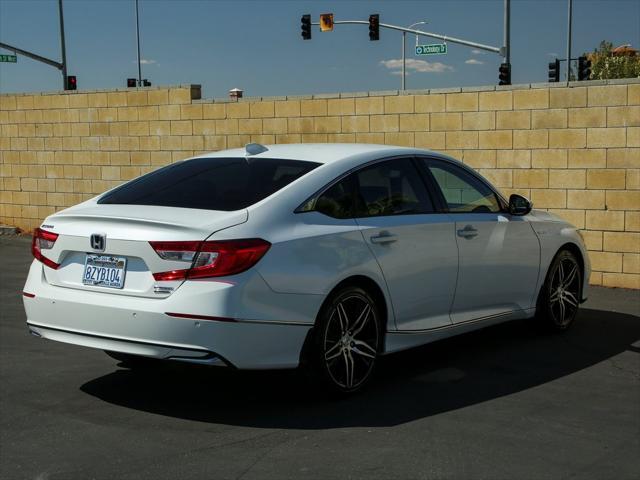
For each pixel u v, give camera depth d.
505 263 6.52
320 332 4.99
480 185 6.55
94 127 14.23
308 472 4.05
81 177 14.48
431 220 5.87
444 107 10.89
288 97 12.28
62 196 14.71
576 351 6.61
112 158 14.13
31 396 5.34
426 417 4.92
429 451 4.35
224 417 4.92
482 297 6.36
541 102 10.12
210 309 4.52
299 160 5.55
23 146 15.00
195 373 5.89
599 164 9.79
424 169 6.10
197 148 13.27
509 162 10.42
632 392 5.49
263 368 4.76
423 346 6.75
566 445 4.46
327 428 4.71
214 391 5.46
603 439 4.56
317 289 4.93
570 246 7.32
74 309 4.88
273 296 4.72
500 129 10.45
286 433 4.63
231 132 12.91
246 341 4.63
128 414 4.98
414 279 5.67
